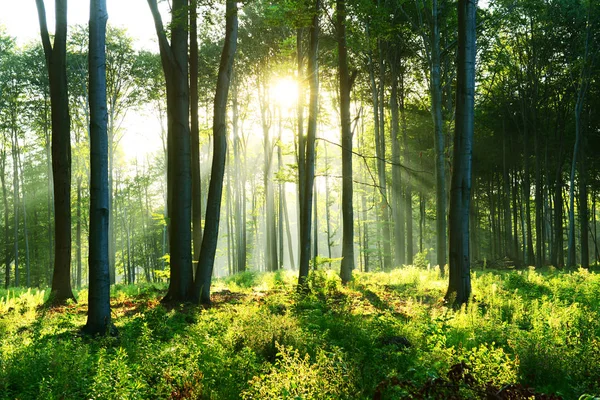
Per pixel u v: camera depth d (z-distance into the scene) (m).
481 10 27.05
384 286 17.16
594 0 30.30
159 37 14.88
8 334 9.52
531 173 43.12
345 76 18.64
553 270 22.36
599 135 38.28
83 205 46.31
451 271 13.55
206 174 51.44
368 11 17.95
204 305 13.85
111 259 39.62
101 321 9.65
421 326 8.66
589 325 8.67
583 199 36.25
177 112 14.59
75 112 38.84
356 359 6.63
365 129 44.12
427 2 25.52
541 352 6.72
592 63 31.91
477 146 42.72
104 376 5.46
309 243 17.14
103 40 9.95
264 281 20.42
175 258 14.45
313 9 16.48
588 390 5.71
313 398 4.99
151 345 7.43
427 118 38.75
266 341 7.68
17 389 6.06
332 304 12.39
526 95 36.81
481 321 9.23
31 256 51.12
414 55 33.84
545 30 33.19
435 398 4.24
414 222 50.78
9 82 37.12
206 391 5.71
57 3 16.23
